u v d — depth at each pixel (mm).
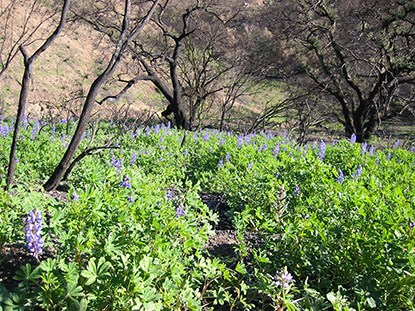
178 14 23125
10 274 3854
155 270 3074
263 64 23141
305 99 20453
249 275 4043
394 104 28203
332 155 10898
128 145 9906
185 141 11406
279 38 23625
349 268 4227
